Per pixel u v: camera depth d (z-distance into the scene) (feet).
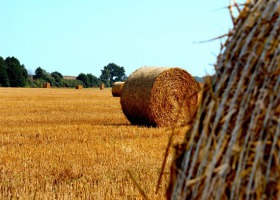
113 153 74.49
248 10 24.43
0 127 111.14
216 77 24.11
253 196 21.88
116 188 55.11
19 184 57.16
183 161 23.89
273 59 22.62
